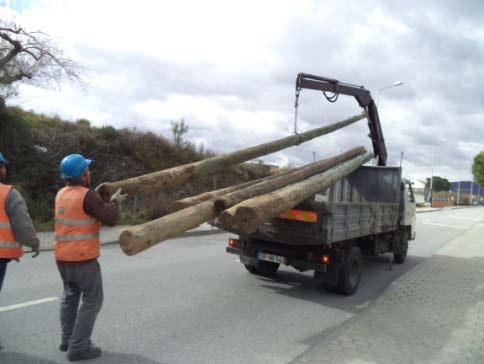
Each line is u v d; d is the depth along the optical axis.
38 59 11.57
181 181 5.21
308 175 6.56
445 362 3.64
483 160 57.44
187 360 3.62
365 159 9.27
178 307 5.17
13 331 4.04
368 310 5.17
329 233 5.54
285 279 7.16
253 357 3.76
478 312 5.26
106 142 16.84
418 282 6.94
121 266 7.38
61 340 3.68
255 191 5.16
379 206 7.50
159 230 3.51
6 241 3.48
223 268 7.71
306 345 4.12
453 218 29.03
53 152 13.95
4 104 11.98
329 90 9.09
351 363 3.52
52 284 5.81
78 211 3.32
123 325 4.41
